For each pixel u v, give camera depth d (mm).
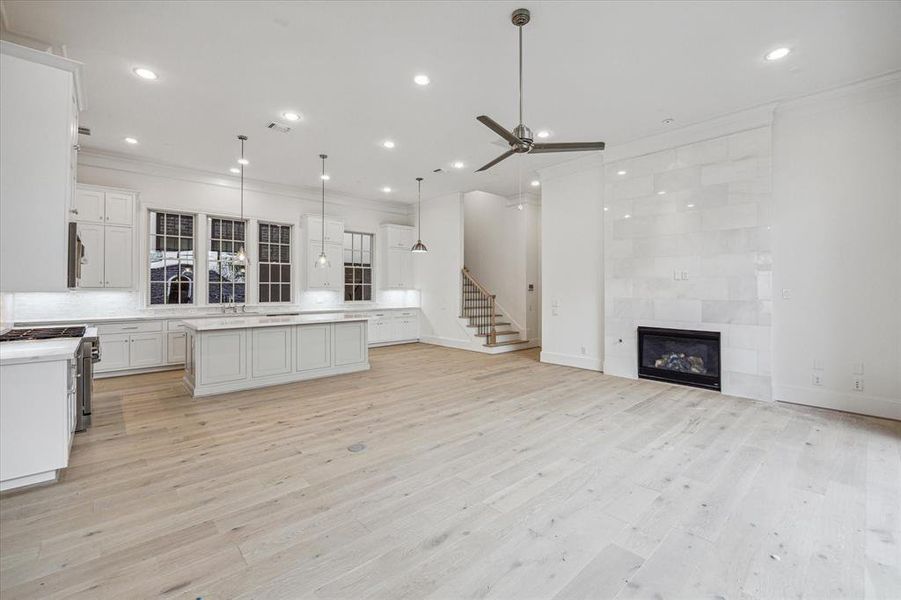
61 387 2590
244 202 7195
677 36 3129
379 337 8617
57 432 2572
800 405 4238
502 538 2008
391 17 2910
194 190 6656
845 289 3998
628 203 5477
